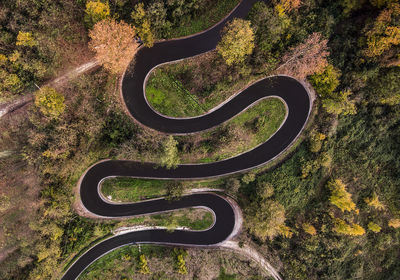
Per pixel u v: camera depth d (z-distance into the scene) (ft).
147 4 127.03
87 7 111.34
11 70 119.96
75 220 149.69
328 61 133.49
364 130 150.71
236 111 149.18
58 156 128.57
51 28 120.88
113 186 154.20
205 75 140.26
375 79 132.77
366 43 124.06
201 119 149.07
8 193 133.80
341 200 145.38
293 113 149.38
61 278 150.61
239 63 130.82
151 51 143.23
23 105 132.67
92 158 148.66
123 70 143.33
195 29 141.18
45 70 124.67
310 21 130.41
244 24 111.24
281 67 141.28
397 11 107.76
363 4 121.60
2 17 116.16
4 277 136.05
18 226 134.51
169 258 154.81
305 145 150.71
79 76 135.44
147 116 147.74
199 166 155.33
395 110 144.05
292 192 151.53
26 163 134.00
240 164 154.30
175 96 146.10
